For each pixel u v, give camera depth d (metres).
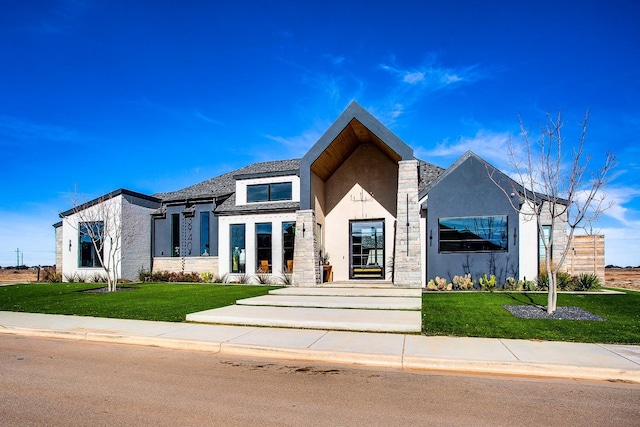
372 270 19.53
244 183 21.97
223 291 16.55
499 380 6.51
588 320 9.96
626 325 9.45
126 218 22.73
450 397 5.71
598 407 5.31
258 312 11.53
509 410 5.21
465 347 7.97
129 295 15.95
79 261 23.67
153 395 5.76
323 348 8.08
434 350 7.80
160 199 24.89
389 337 8.98
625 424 4.77
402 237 16.45
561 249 17.19
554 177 13.54
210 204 22.77
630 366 6.66
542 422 4.82
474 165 16.95
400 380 6.52
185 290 17.11
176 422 4.80
